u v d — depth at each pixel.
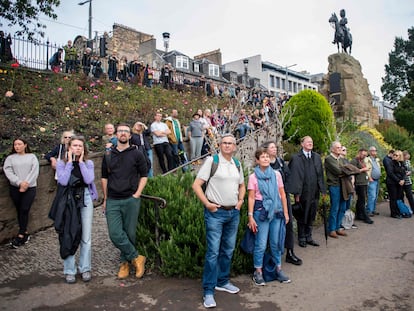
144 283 4.33
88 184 4.37
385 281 4.38
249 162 8.76
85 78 13.80
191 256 4.53
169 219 4.65
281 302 3.84
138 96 14.67
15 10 13.69
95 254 5.24
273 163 5.26
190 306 3.75
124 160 4.34
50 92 11.85
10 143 7.96
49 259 5.08
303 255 5.45
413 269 4.78
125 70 16.92
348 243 6.10
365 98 19.98
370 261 5.13
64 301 3.84
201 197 3.82
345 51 21.05
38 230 6.38
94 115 11.38
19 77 11.93
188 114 15.05
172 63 36.78
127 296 3.98
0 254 5.21
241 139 9.55
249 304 3.80
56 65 14.42
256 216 4.40
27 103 10.54
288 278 4.40
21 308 3.67
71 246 4.15
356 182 7.80
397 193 8.40
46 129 9.39
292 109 12.95
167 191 4.82
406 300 3.85
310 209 5.83
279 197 4.54
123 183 4.29
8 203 5.77
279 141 9.40
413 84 32.31
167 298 3.93
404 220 8.00
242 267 4.73
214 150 7.58
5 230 5.71
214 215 3.88
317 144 12.66
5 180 5.71
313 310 3.66
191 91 19.00
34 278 4.43
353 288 4.18
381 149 15.73
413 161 16.72
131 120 12.18
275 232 4.45
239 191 4.15
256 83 46.81
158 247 4.61
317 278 4.51
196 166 9.97
